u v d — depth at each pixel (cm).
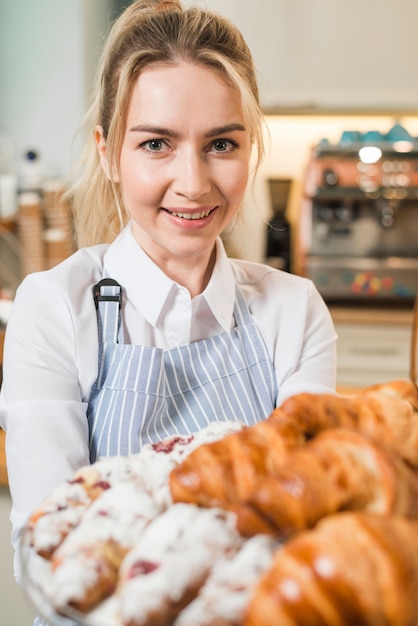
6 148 283
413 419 56
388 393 58
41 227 276
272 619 38
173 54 85
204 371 99
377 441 49
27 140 300
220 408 98
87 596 45
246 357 103
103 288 100
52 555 51
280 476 45
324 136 323
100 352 97
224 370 100
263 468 50
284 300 108
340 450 47
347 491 45
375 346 287
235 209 91
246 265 114
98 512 51
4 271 281
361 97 303
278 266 312
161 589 43
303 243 293
